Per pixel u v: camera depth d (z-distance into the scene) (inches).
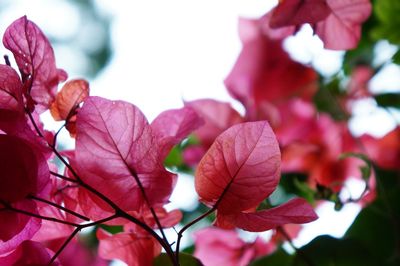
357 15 17.6
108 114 15.5
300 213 15.5
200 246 20.6
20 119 15.5
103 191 15.8
